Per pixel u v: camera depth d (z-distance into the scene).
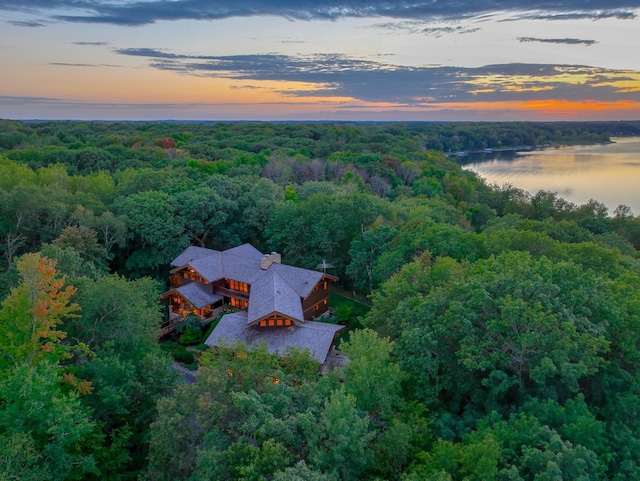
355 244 60.59
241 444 22.59
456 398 31.83
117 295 34.41
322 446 22.83
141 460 31.80
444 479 20.28
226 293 58.72
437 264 43.16
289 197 79.50
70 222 58.78
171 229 64.81
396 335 37.03
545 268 34.66
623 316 30.92
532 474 23.31
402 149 155.75
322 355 43.34
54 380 25.70
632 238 83.12
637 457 25.12
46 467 24.05
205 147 134.62
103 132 183.88
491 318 31.62
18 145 130.00
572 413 26.14
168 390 33.19
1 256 56.12
